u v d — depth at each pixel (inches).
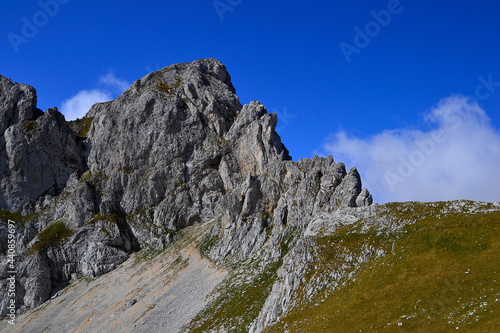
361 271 3225.9
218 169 6752.0
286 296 3410.4
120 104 7460.6
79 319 4815.5
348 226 3836.1
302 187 4985.2
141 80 7810.0
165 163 6801.2
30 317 5206.7
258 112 6988.2
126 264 5772.6
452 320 2298.2
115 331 4315.9
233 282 4416.8
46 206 6688.0
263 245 4881.9
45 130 7101.4
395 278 2962.6
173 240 5984.3
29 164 6835.6
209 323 3880.4
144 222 6304.1
